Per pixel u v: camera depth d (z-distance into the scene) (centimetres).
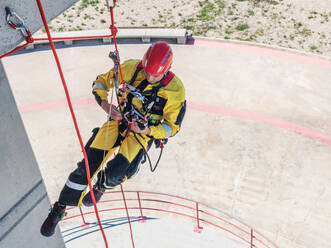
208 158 958
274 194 865
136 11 1608
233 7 1611
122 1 1667
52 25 1527
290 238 779
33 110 1129
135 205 858
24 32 205
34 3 205
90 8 1631
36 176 316
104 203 862
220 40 1401
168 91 310
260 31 1473
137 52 1352
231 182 898
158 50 283
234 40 1399
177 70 1258
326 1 1620
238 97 1145
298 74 1241
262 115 1080
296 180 895
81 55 1353
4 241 304
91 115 1108
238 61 1304
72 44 1409
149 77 302
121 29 1419
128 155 313
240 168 930
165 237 784
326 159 947
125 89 316
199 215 831
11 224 305
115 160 313
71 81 1236
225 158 956
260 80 1213
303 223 805
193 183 899
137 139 315
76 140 1029
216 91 1170
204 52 1350
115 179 307
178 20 1550
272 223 808
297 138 1008
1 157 274
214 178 909
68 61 1327
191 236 788
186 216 831
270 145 988
